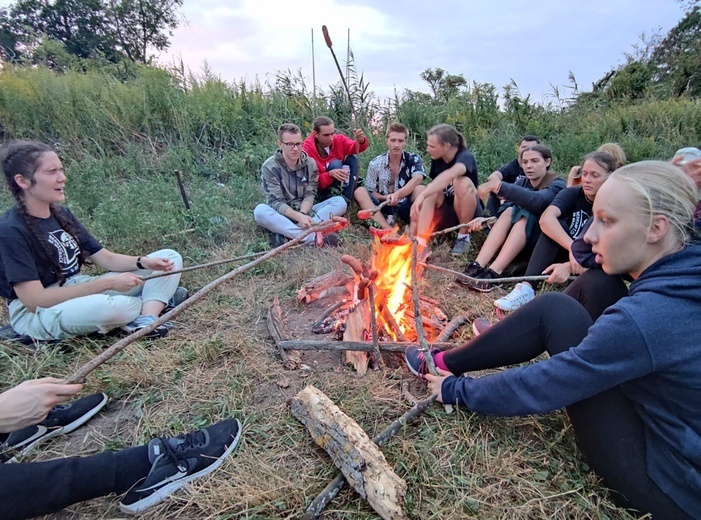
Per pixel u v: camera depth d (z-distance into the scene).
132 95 6.38
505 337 1.70
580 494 1.52
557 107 8.26
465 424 1.80
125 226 3.73
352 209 4.58
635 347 1.17
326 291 2.99
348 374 2.17
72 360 2.29
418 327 2.09
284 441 1.79
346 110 6.95
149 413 1.96
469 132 6.82
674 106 7.84
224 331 2.60
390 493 1.42
